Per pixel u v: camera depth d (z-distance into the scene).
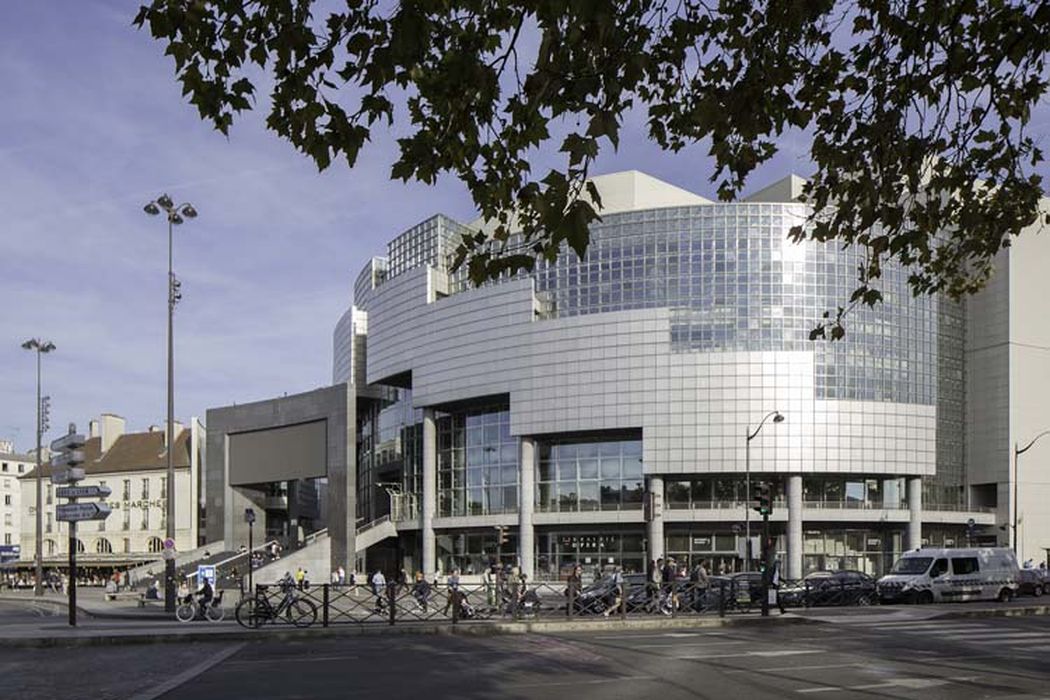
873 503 62.78
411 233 74.75
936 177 9.18
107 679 15.25
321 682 14.42
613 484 63.06
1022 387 68.88
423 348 70.25
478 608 27.14
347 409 69.38
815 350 60.47
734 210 61.38
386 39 6.32
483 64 6.00
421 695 12.93
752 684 13.95
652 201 72.06
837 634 23.30
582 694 12.93
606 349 62.16
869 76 8.48
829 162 8.84
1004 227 9.15
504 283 66.00
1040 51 7.46
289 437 73.69
